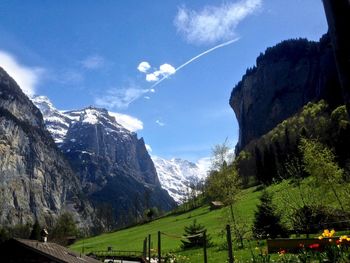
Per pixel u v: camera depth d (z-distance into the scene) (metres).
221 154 60.19
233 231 48.69
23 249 31.59
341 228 35.94
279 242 28.20
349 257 12.68
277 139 185.88
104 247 110.19
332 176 41.16
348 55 2.21
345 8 2.23
